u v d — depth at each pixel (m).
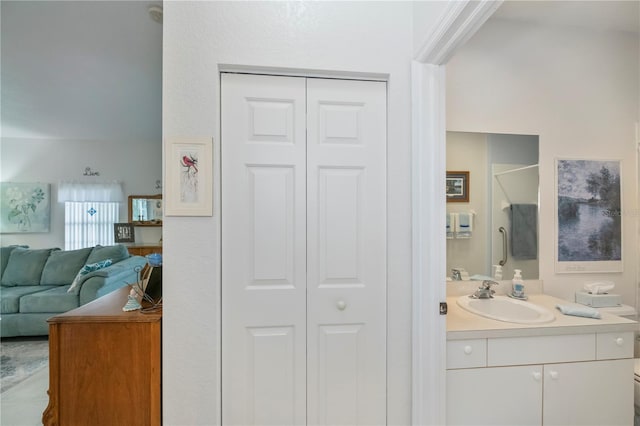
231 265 1.27
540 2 1.63
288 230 1.30
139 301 1.40
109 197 4.64
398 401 1.32
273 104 1.29
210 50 1.22
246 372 1.28
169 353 1.21
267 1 1.25
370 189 1.34
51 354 1.22
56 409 1.22
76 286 2.91
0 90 2.88
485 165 1.82
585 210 1.86
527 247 1.83
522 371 1.29
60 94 2.98
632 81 1.89
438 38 1.10
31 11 1.76
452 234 1.81
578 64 1.86
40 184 4.49
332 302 1.32
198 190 1.21
